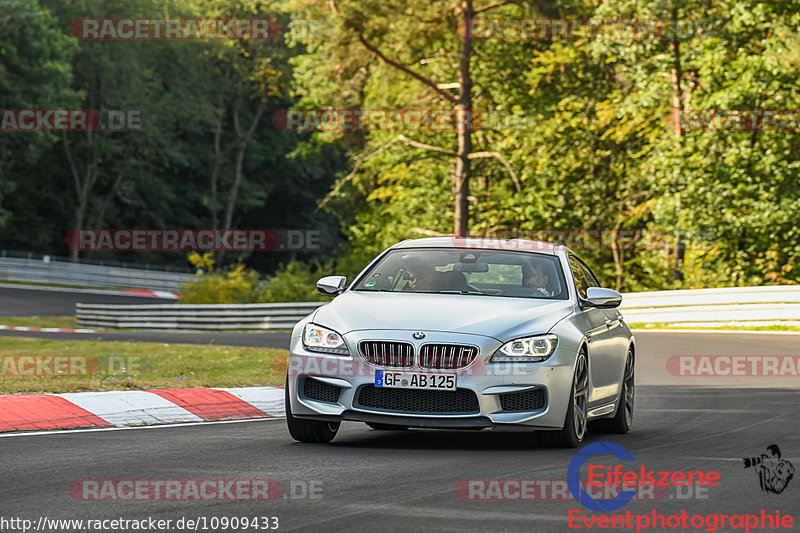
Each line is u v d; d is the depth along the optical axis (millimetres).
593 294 17281
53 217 132375
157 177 135500
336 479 12758
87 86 123438
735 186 60406
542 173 75375
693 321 49469
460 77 67375
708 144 60156
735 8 59062
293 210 146125
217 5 122500
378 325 15555
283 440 16406
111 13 121125
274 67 127000
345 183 82875
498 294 17188
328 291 17781
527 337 15484
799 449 15625
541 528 10211
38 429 17234
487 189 80438
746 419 19562
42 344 38875
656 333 43844
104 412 18828
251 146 139250
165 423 18641
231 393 21719
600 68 74438
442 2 63406
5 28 100938
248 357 31203
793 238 62031
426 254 18156
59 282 98938
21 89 109312
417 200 82375
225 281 66938
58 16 123250
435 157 70250
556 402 15398
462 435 17484
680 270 67625
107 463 13812
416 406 15266
